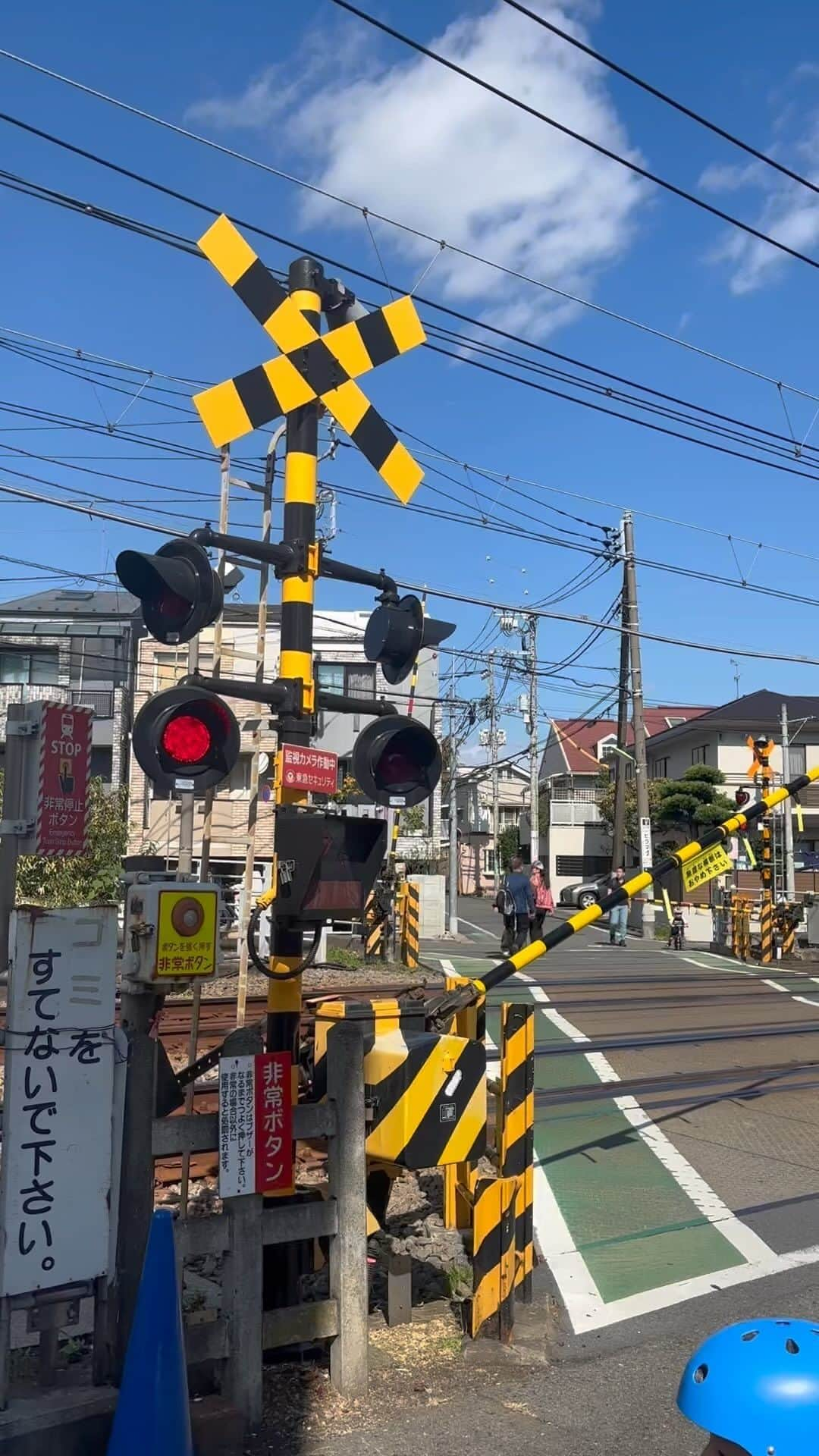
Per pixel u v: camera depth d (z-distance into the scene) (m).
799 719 44.50
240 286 5.24
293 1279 4.58
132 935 3.95
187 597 4.69
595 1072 10.47
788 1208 6.88
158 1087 3.98
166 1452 3.41
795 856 41.88
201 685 4.68
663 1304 5.38
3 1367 3.60
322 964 17.50
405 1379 4.47
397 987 13.86
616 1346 4.90
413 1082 4.72
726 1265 5.92
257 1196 4.05
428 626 5.51
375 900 20.23
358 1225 4.34
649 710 58.84
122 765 30.28
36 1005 3.67
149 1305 3.48
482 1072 4.91
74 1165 3.72
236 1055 4.04
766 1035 12.68
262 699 4.92
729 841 6.70
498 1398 4.36
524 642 34.72
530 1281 5.21
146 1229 3.87
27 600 35.31
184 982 3.96
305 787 4.98
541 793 60.16
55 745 3.89
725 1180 7.43
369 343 5.45
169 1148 3.92
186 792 4.57
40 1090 3.66
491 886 74.19
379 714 5.34
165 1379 3.45
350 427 5.34
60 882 16.00
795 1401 1.87
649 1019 13.59
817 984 18.20
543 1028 12.80
